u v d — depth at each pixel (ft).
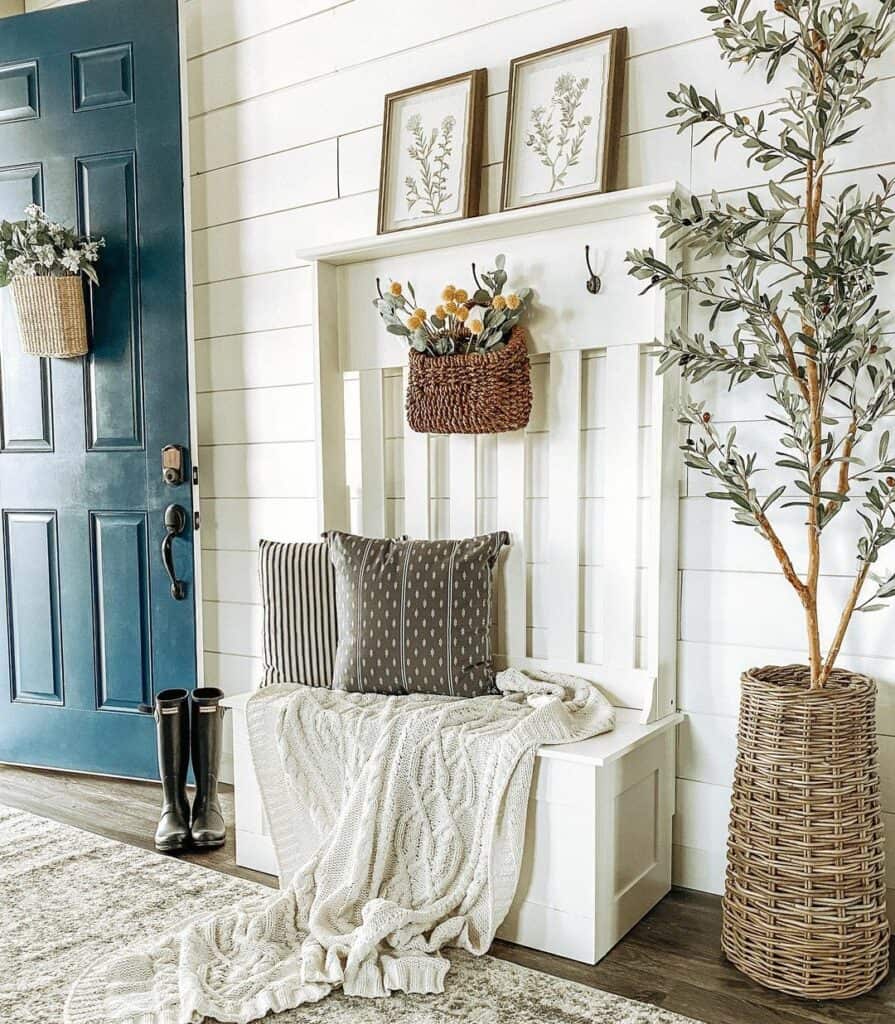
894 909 6.54
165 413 9.62
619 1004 5.70
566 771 6.24
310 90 9.20
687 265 7.15
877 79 5.88
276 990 5.64
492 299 7.55
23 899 7.09
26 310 9.48
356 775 6.87
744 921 6.07
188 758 8.32
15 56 10.05
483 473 8.38
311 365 9.32
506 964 6.20
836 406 6.69
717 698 7.26
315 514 9.36
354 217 8.96
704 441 7.07
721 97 7.01
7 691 10.48
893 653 6.52
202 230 10.07
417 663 7.48
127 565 9.86
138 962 6.00
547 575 7.93
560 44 7.62
